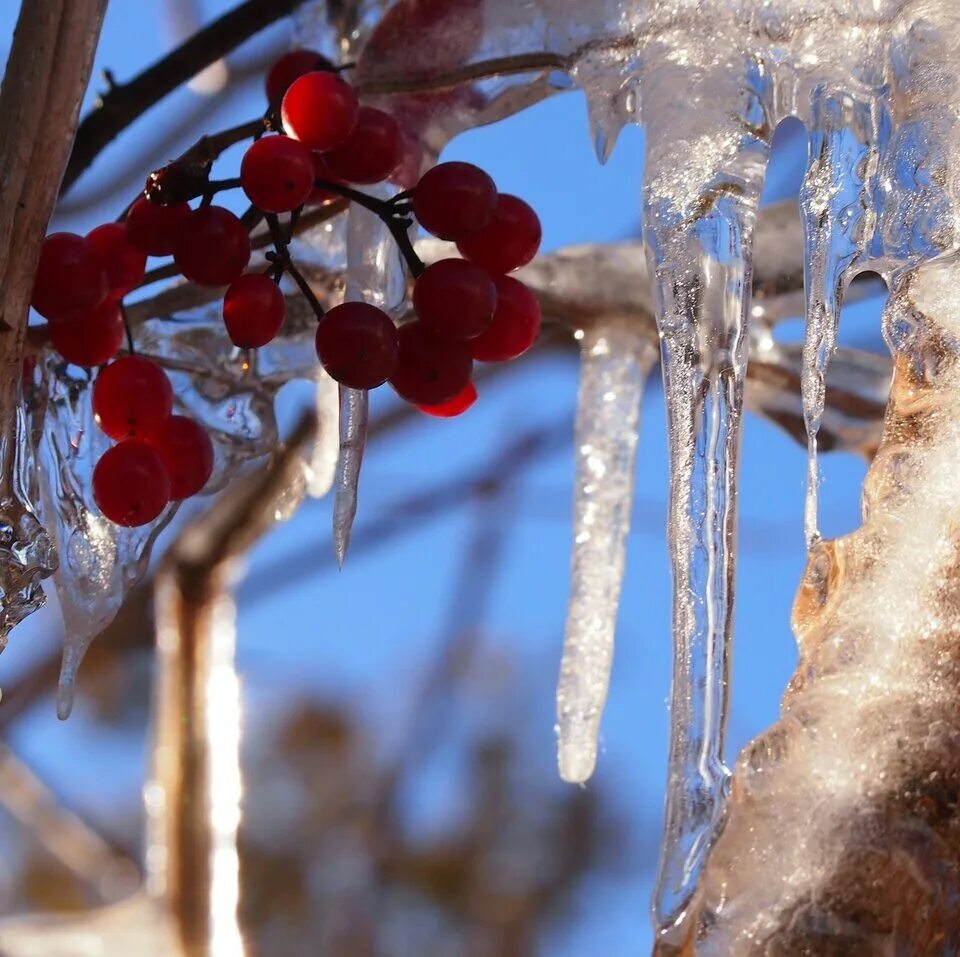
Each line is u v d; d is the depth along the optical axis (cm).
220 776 86
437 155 59
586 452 66
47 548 55
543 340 72
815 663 54
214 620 85
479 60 59
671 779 54
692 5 57
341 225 61
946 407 54
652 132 57
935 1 56
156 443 56
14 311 54
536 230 56
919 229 55
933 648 53
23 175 54
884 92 56
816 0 56
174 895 86
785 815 53
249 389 60
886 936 52
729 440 55
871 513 54
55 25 54
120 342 56
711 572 55
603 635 65
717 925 52
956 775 53
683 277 56
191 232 55
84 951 88
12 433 55
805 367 55
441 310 55
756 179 56
